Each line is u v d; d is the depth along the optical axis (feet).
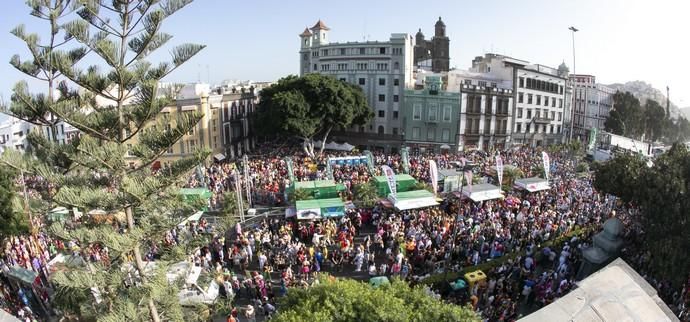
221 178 124.47
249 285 65.00
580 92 302.86
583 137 301.84
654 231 66.18
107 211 33.22
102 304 37.06
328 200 93.81
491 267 71.10
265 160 163.53
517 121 234.17
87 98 34.55
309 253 75.72
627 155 82.79
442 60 345.72
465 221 88.89
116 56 29.53
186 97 181.27
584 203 101.30
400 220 88.53
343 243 77.30
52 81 34.37
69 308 40.09
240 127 209.87
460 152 200.85
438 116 209.87
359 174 131.44
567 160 171.01
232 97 201.87
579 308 25.68
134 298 33.96
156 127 32.50
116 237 31.37
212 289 60.95
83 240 31.24
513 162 158.61
